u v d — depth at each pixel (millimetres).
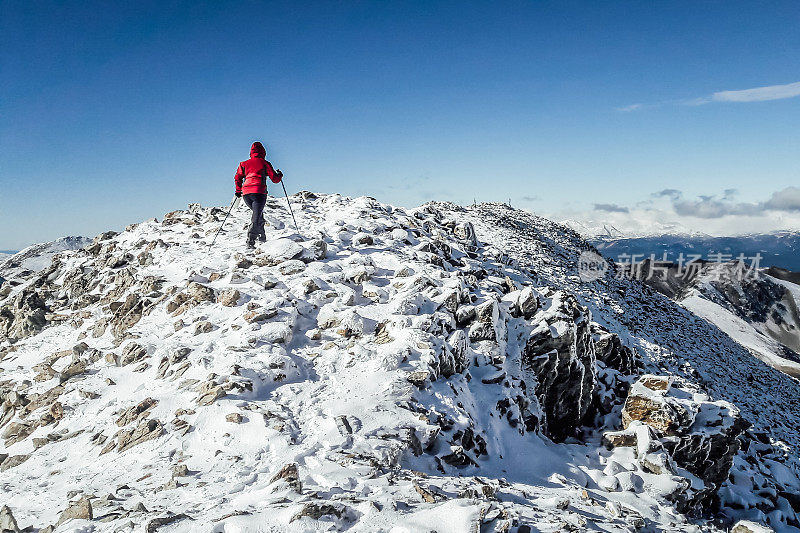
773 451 16219
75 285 14602
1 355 12023
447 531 4438
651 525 7336
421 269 12875
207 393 7883
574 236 48250
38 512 5668
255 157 14266
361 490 5414
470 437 8055
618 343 13375
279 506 4707
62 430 8281
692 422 10227
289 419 7320
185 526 4395
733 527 9258
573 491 7871
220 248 14484
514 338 11359
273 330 9531
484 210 45188
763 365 35250
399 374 8469
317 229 16000
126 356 9883
